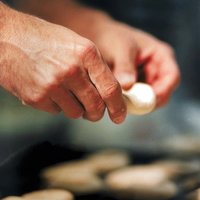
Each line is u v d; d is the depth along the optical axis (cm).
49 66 60
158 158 98
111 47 87
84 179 86
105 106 63
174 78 86
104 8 125
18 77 62
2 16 62
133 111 68
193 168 93
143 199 81
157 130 111
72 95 62
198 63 132
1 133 103
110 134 107
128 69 84
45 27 62
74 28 94
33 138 101
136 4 126
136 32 91
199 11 127
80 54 60
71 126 109
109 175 89
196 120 117
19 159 88
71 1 98
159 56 88
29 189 82
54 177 86
